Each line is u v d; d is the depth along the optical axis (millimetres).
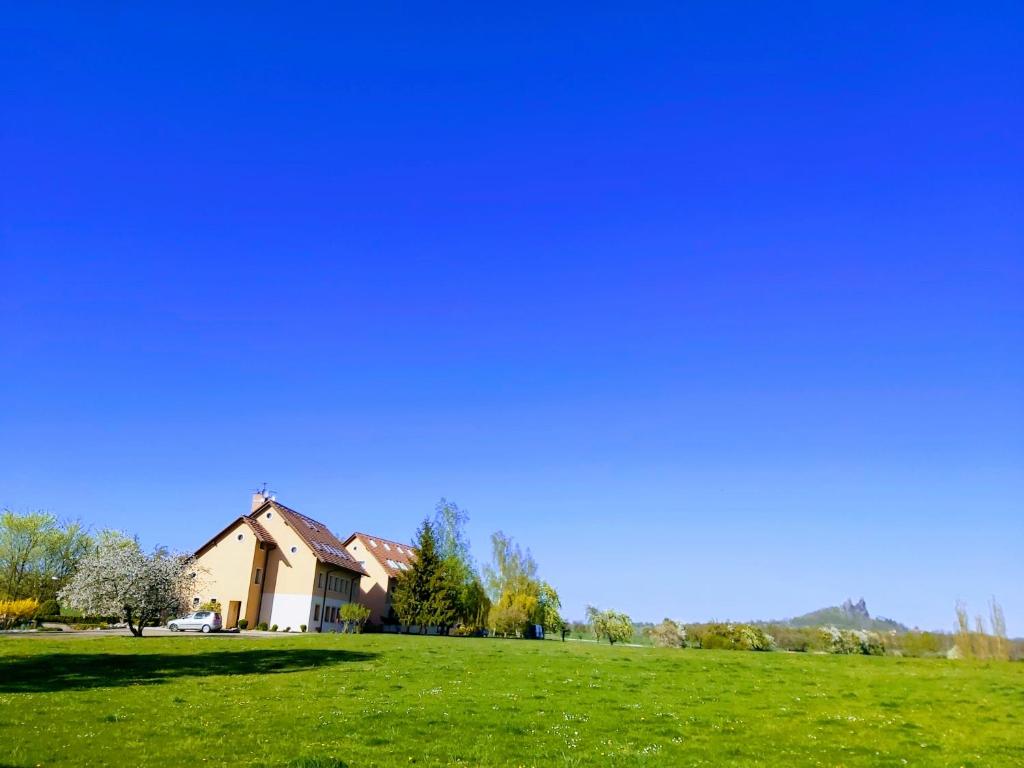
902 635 66938
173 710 18391
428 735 16469
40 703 18547
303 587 65688
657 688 26688
